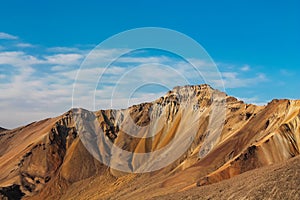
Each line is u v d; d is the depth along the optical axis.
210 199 59.78
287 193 48.00
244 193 53.53
